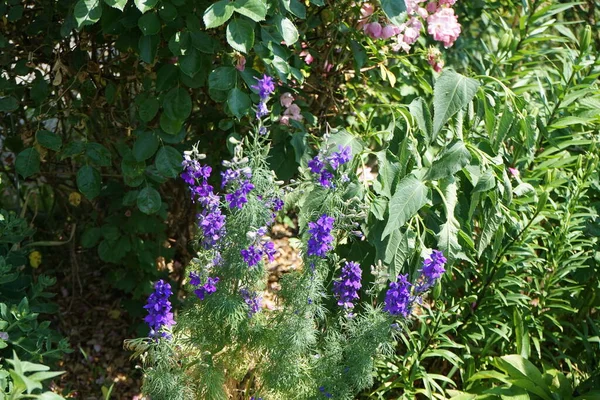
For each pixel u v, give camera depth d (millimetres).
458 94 1737
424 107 1777
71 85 1869
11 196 2281
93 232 2010
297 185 1876
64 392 1898
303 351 1610
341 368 1622
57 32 1890
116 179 2096
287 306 1622
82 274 2246
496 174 1809
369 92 2135
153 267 2014
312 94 2090
